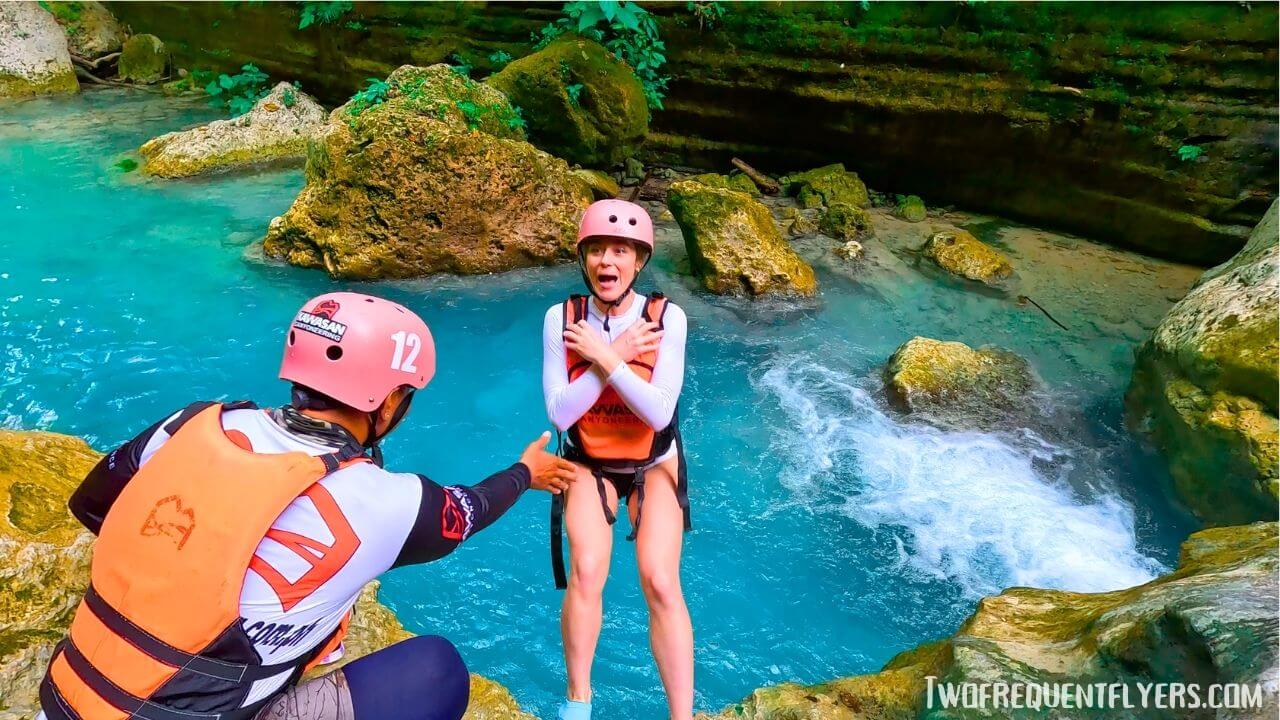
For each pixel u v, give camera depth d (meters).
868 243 7.40
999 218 7.94
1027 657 2.69
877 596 4.02
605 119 7.98
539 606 3.92
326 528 1.64
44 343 5.66
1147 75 6.86
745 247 6.52
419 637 2.02
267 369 5.54
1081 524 4.46
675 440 2.83
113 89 11.85
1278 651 2.11
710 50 8.59
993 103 7.53
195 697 1.58
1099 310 6.39
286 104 9.38
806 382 5.59
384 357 1.80
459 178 6.62
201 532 1.57
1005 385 5.45
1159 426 4.94
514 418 5.21
